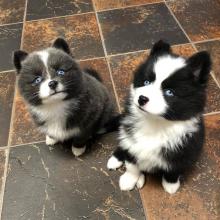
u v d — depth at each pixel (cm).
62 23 85
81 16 87
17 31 84
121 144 48
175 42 77
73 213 49
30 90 47
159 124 42
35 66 46
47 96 46
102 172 53
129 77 68
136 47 76
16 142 58
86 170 54
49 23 85
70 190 51
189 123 42
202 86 40
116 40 78
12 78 70
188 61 40
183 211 48
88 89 51
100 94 54
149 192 50
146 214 48
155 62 41
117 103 63
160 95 39
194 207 48
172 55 42
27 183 53
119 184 52
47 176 53
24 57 48
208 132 57
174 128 42
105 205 49
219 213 47
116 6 89
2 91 67
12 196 51
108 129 60
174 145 43
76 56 75
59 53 48
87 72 60
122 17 85
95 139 58
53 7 91
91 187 52
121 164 54
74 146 56
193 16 84
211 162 53
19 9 91
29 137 59
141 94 39
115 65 71
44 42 80
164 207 48
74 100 49
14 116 62
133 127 45
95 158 56
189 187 50
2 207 50
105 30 81
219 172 52
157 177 52
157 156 45
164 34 79
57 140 57
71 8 90
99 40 79
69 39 80
